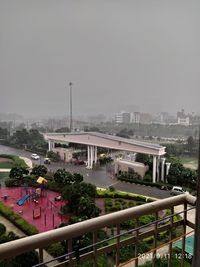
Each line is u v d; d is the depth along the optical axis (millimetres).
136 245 1320
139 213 1251
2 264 953
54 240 1025
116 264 1268
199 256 977
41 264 1039
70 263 1104
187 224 1450
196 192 1003
